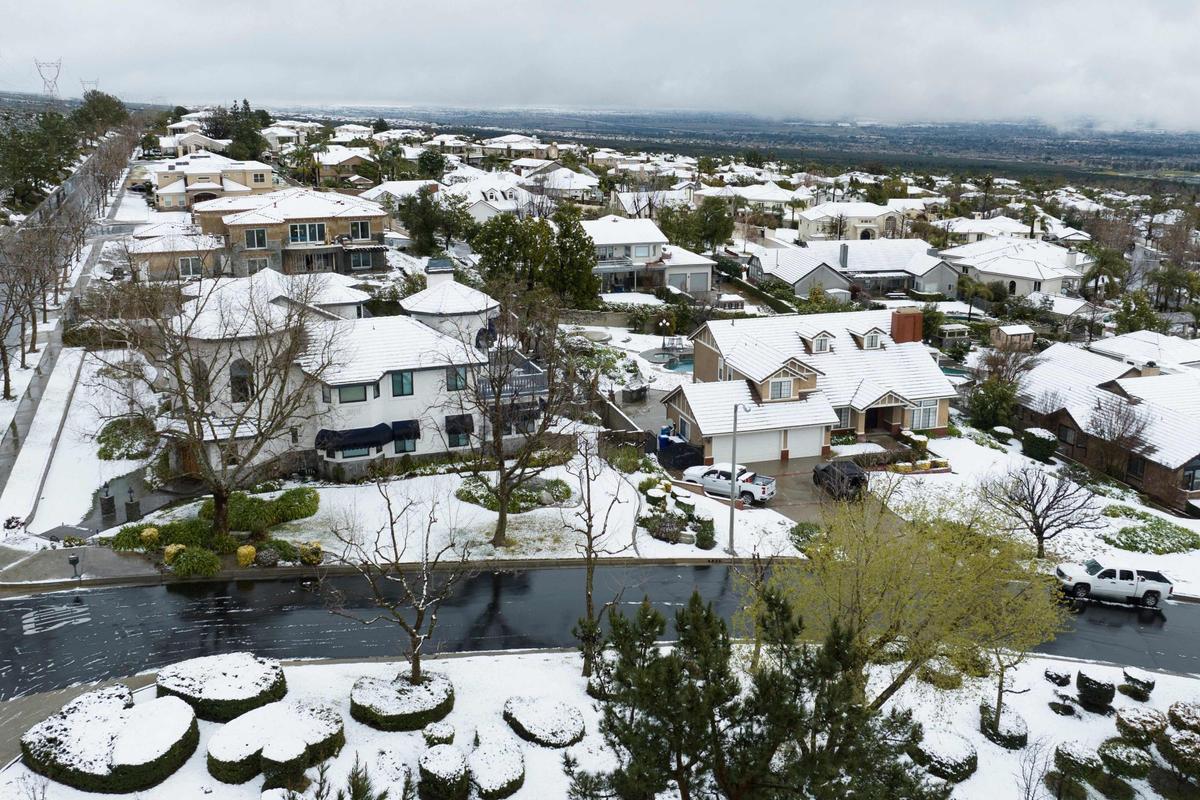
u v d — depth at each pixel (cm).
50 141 12606
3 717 2666
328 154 15400
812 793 1719
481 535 4081
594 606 3531
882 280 10719
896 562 2631
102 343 5150
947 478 5084
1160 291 11444
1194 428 5206
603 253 9469
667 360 7262
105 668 2959
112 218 10600
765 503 4656
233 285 5094
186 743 2438
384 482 4562
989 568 2739
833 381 5662
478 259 9600
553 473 4775
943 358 8000
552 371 4462
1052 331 9444
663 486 4628
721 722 1959
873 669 3075
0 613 3303
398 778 2391
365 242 8631
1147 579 3869
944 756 2623
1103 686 2994
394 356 4725
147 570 3634
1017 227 14288
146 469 4712
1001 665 2825
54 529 3978
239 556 3731
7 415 5062
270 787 2319
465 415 4834
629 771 1742
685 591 3703
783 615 2058
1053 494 4359
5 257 6819
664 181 17850
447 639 3244
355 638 3225
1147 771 2689
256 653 3092
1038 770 2688
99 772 2286
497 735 2602
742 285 10406
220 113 18862
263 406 4541
